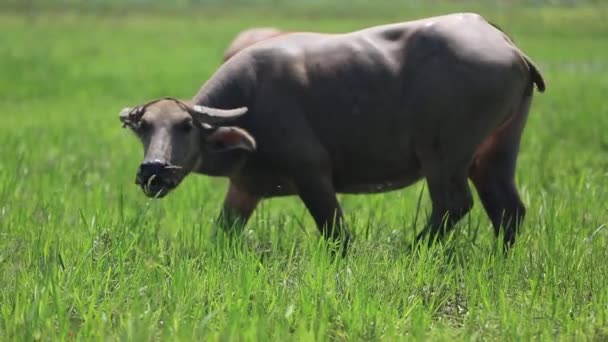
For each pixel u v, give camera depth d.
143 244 28.55
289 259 26.67
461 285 25.34
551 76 94.75
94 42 143.75
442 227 28.55
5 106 75.50
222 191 40.59
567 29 175.88
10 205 34.34
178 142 27.53
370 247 27.31
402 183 30.05
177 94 81.81
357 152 29.03
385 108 28.59
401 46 28.86
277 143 28.56
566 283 24.92
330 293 23.12
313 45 29.28
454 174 28.50
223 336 20.34
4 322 22.11
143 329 20.70
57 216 32.09
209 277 24.56
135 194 39.25
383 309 22.70
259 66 29.05
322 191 28.88
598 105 68.12
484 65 27.78
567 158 45.84
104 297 23.66
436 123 28.19
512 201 29.09
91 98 80.69
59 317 21.73
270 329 21.59
